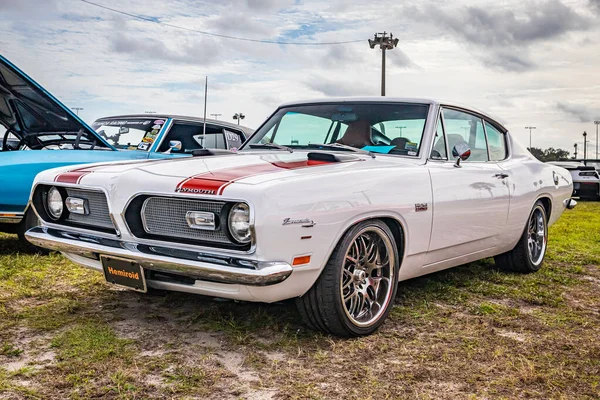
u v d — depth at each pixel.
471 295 4.50
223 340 3.28
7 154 5.35
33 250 5.50
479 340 3.43
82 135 5.81
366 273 3.47
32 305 3.88
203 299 4.07
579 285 4.97
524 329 3.68
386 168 3.61
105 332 3.32
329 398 2.59
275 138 4.49
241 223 2.92
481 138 4.79
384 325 3.67
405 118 4.20
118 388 2.59
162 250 3.11
